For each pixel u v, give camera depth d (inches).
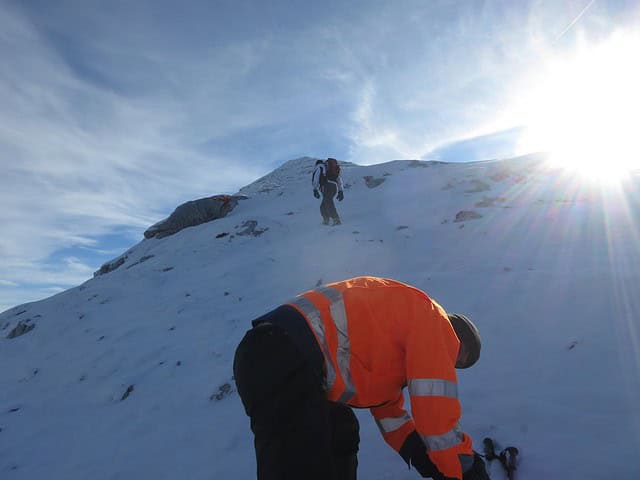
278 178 861.2
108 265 504.1
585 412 99.0
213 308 248.4
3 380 220.5
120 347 219.3
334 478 64.9
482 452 94.1
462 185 432.1
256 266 312.5
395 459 100.0
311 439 64.4
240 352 70.2
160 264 372.5
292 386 66.2
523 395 109.7
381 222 375.9
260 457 64.8
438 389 65.2
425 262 251.8
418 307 71.6
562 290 164.1
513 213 318.0
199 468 116.6
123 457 131.3
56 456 142.0
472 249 258.7
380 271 252.1
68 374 206.5
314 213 461.4
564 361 120.3
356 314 71.4
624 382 105.8
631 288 152.2
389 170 586.9
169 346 206.8
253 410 66.9
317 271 278.1
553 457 88.4
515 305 160.9
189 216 539.2
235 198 596.1
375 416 85.9
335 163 400.2
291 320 70.2
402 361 71.7
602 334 128.0
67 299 328.2
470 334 75.8
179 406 154.8
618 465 82.7
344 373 70.4
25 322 293.7
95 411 167.8
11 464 141.9
